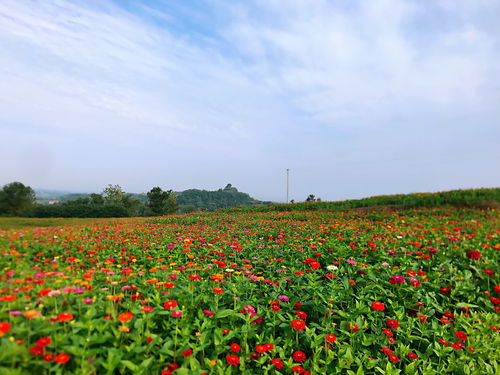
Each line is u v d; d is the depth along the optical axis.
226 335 2.75
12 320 2.30
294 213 17.72
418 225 9.37
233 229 10.77
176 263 5.28
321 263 5.68
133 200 56.84
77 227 11.35
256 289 4.16
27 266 4.34
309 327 3.36
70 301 2.79
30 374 1.94
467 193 16.67
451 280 4.44
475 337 3.19
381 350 3.12
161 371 2.32
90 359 2.06
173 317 2.89
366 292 4.06
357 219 13.31
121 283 3.76
